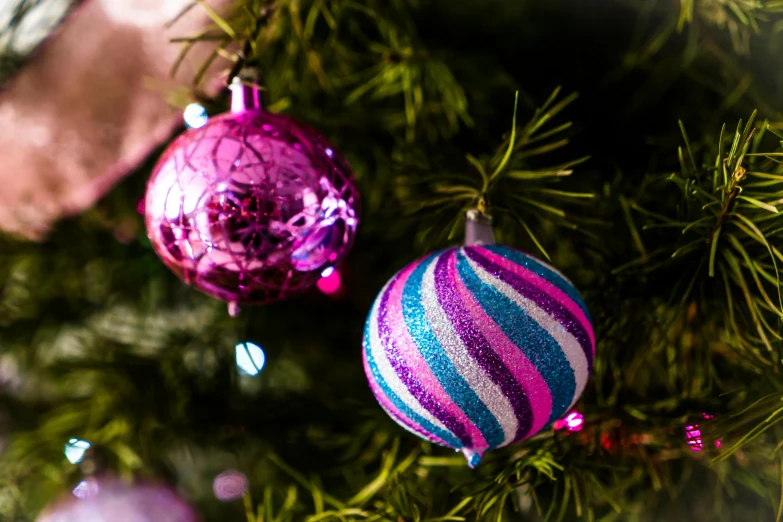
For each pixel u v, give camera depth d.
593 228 0.54
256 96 0.47
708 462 0.51
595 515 0.54
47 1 0.52
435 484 0.55
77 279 0.62
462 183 0.55
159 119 0.52
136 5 0.51
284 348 0.64
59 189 0.53
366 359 0.46
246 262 0.46
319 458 0.60
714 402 0.50
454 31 0.60
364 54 0.60
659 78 0.57
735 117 0.55
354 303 0.65
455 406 0.44
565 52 0.59
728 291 0.47
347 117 0.60
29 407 0.63
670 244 0.50
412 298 0.44
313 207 0.46
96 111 0.52
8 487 0.58
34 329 0.61
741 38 0.54
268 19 0.51
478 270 0.44
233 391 0.62
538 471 0.50
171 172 0.46
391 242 0.62
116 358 0.61
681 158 0.47
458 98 0.56
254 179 0.45
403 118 0.60
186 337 0.63
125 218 0.62
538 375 0.44
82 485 0.57
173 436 0.60
